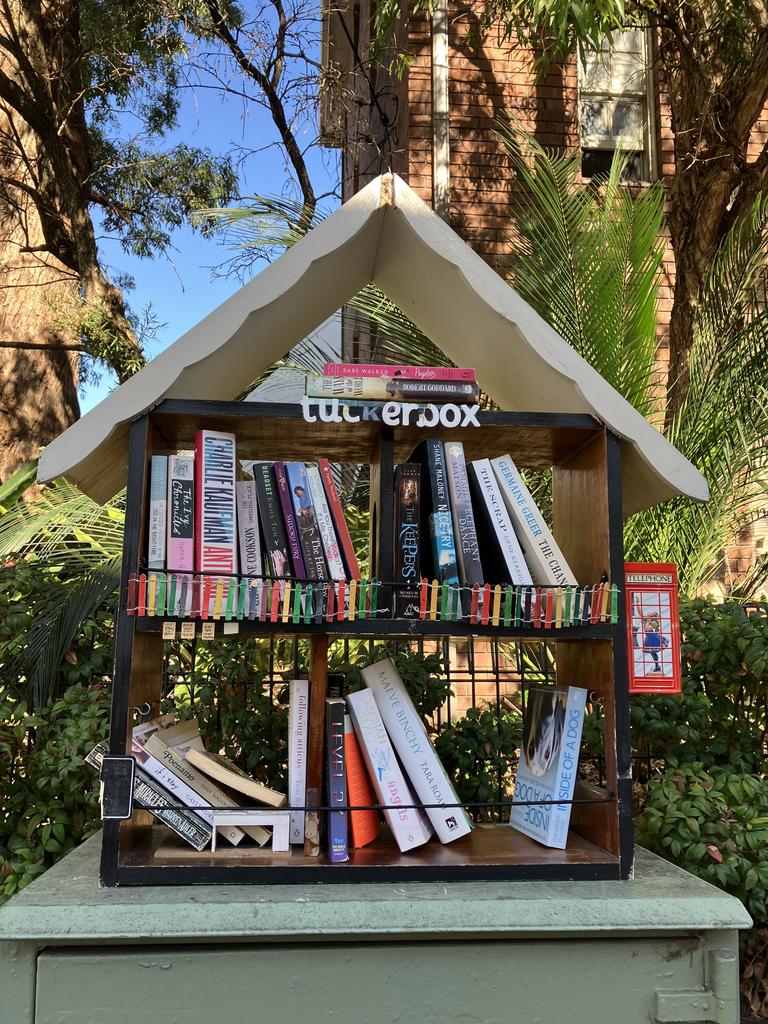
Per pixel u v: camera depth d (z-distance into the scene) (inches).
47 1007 42.4
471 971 44.6
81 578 93.8
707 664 85.1
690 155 147.3
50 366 258.5
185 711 85.1
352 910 43.8
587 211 126.5
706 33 147.9
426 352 115.0
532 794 57.8
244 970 43.4
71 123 234.8
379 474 55.6
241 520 53.5
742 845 69.6
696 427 118.9
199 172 236.7
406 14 188.7
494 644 91.1
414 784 55.2
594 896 46.1
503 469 56.6
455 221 188.2
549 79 195.6
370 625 50.6
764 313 120.8
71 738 75.3
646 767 93.3
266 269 52.3
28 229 256.2
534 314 54.3
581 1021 44.7
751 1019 77.2
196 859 49.4
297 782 53.6
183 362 51.3
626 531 114.3
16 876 70.9
